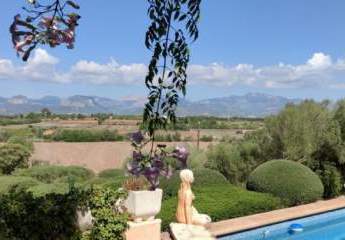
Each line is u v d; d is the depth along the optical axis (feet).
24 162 79.87
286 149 56.03
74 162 116.26
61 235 24.32
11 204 23.17
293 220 40.06
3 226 22.58
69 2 7.16
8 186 45.52
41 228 23.59
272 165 46.65
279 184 44.96
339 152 54.03
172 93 10.03
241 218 38.14
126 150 135.33
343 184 53.47
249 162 60.44
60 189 41.09
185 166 10.06
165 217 32.89
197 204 37.65
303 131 55.31
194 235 30.48
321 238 38.32
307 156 54.90
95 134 158.61
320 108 57.11
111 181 45.39
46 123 249.34
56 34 7.10
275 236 37.83
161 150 9.86
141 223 27.43
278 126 57.77
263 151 59.52
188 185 32.09
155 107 9.93
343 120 55.72
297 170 46.24
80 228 24.99
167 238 30.73
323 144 55.06
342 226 42.29
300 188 45.24
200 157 61.36
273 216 39.17
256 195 42.55
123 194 27.40
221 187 44.86
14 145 79.25
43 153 122.83
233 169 59.47
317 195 46.60
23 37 6.97
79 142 152.87
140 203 27.32
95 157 125.18
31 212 23.45
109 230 25.81
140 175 9.64
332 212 44.32
